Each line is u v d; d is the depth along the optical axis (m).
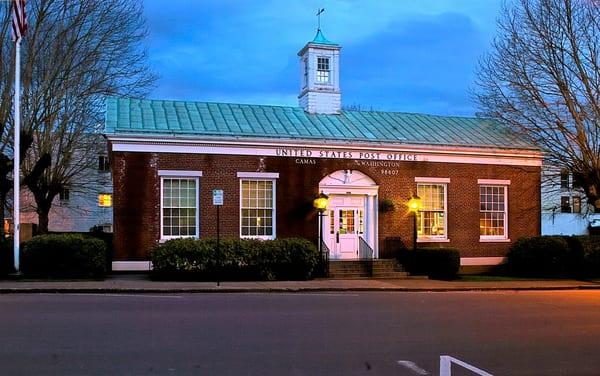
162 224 24.39
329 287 20.30
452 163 28.55
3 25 27.23
